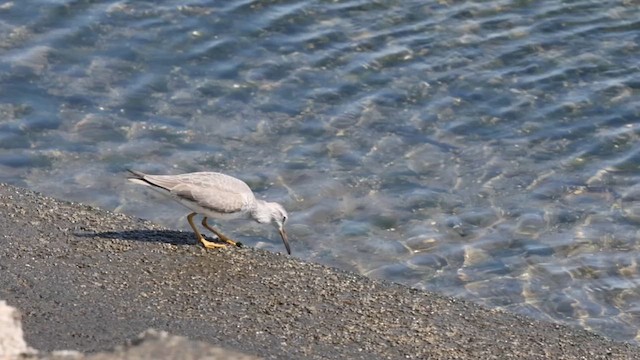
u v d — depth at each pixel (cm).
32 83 1884
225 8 2098
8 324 962
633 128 1806
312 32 2041
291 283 1334
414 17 2094
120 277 1305
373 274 1473
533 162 1736
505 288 1448
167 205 1627
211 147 1756
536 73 1942
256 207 1409
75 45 1988
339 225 1588
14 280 1273
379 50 1995
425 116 1839
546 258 1518
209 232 1560
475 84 1914
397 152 1756
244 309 1262
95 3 2103
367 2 2130
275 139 1780
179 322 1216
